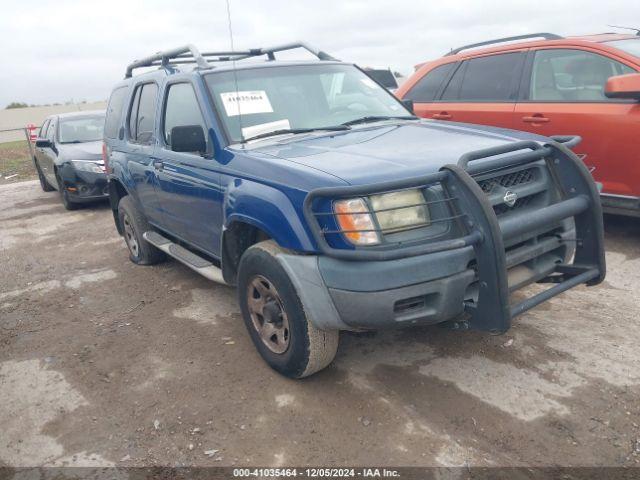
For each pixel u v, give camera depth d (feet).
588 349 11.43
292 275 9.68
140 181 16.74
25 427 10.30
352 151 10.64
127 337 13.73
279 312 10.67
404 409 9.91
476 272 9.17
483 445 8.87
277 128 12.78
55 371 12.28
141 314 15.12
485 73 19.51
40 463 9.25
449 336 12.33
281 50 17.03
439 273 8.80
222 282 12.66
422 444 8.98
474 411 9.71
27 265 20.75
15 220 29.45
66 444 9.69
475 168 9.20
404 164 9.55
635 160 15.35
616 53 16.10
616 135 15.60
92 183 29.45
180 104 14.10
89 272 19.27
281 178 9.95
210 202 12.51
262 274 10.52
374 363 11.48
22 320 15.42
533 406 9.73
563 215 9.73
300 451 9.04
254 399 10.54
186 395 10.89
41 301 16.81
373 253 8.41
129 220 18.79
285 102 13.39
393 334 12.61
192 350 12.75
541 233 10.03
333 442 9.19
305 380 11.05
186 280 17.52
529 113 17.71
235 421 9.94
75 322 14.97
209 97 12.87
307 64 14.76
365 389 10.59
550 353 11.38
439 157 9.90
